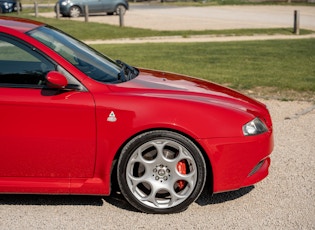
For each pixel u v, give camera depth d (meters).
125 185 4.20
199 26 25.06
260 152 4.29
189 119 4.12
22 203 4.47
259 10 35.97
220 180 4.22
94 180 4.24
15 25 4.50
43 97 4.10
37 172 4.21
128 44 17.89
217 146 4.15
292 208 4.39
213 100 4.38
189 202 4.23
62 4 31.28
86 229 3.99
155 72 5.27
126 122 4.09
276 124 7.04
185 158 4.17
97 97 4.12
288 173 5.23
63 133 4.12
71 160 4.18
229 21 27.70
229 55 13.94
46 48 4.24
